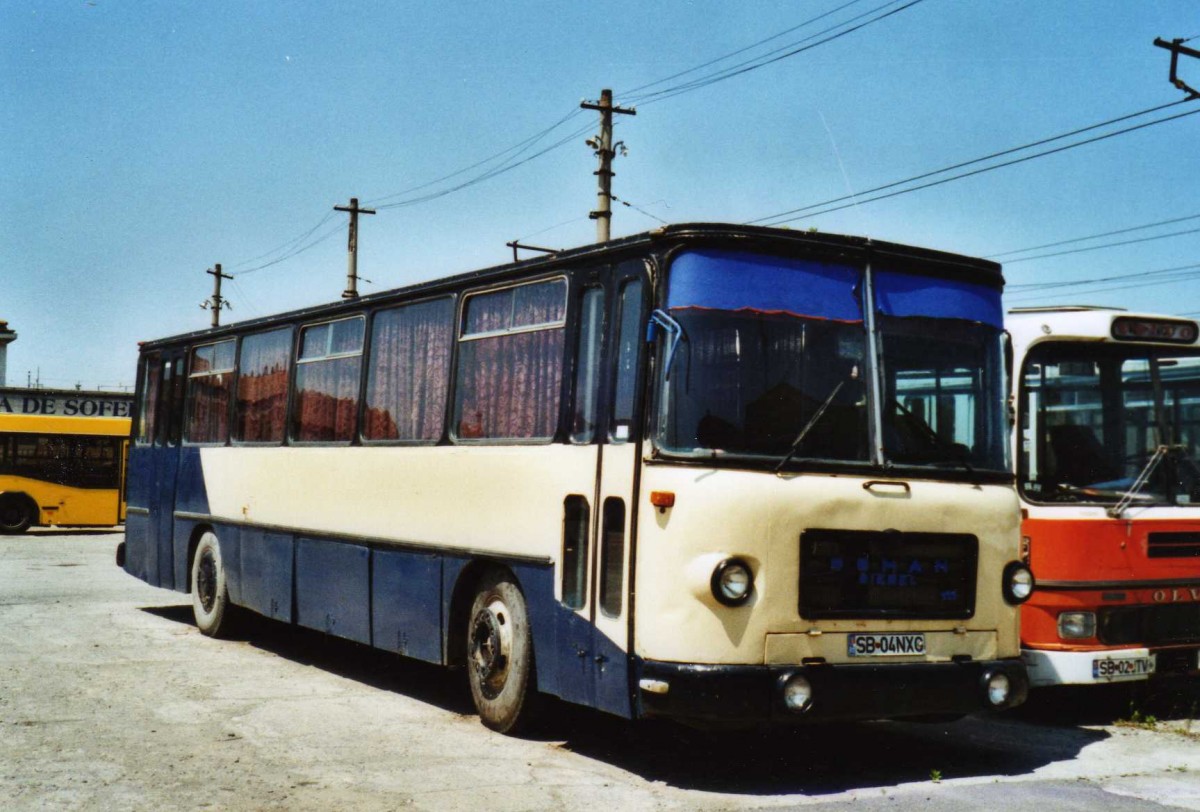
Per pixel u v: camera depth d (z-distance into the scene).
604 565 7.39
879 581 7.15
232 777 7.03
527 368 8.52
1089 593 9.30
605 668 7.27
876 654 7.06
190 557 14.10
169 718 8.71
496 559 8.52
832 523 7.01
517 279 8.79
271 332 12.66
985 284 7.98
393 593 9.88
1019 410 9.62
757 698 6.66
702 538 6.77
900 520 7.20
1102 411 9.81
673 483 6.87
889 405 7.40
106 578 20.03
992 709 7.35
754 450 6.98
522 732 8.41
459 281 9.51
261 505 12.34
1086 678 9.17
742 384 7.05
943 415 7.61
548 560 7.97
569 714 8.45
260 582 12.27
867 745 8.42
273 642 13.09
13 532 31.30
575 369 7.98
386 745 8.02
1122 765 7.98
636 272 7.46
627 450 7.25
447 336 9.59
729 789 7.00
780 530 6.87
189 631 13.79
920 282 7.70
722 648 6.71
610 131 24.77
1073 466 9.60
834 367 7.30
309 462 11.43
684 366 7.00
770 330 7.18
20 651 11.73
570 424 7.93
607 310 7.70
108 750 7.63
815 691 6.81
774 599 6.81
